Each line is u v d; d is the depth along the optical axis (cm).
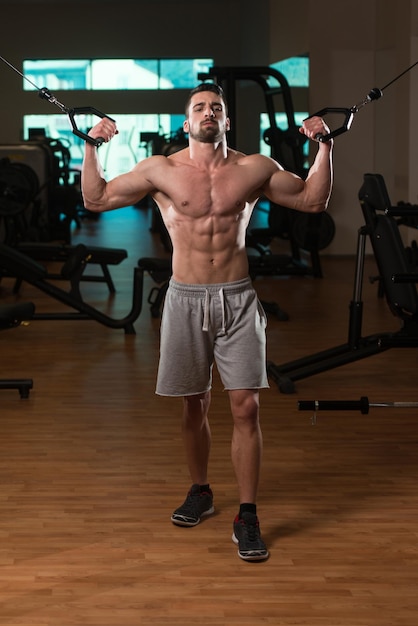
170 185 288
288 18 1200
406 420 445
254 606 257
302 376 508
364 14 1056
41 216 1209
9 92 2020
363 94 1069
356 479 363
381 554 292
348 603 260
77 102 2038
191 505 318
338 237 1103
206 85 290
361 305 502
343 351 511
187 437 315
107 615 252
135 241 1282
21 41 2003
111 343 629
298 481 361
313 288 878
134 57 2016
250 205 297
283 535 307
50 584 270
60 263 1098
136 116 2052
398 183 970
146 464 381
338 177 1084
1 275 800
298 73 1143
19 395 494
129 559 288
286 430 429
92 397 490
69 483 358
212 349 300
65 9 1997
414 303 427
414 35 913
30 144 1256
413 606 258
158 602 260
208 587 269
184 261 293
